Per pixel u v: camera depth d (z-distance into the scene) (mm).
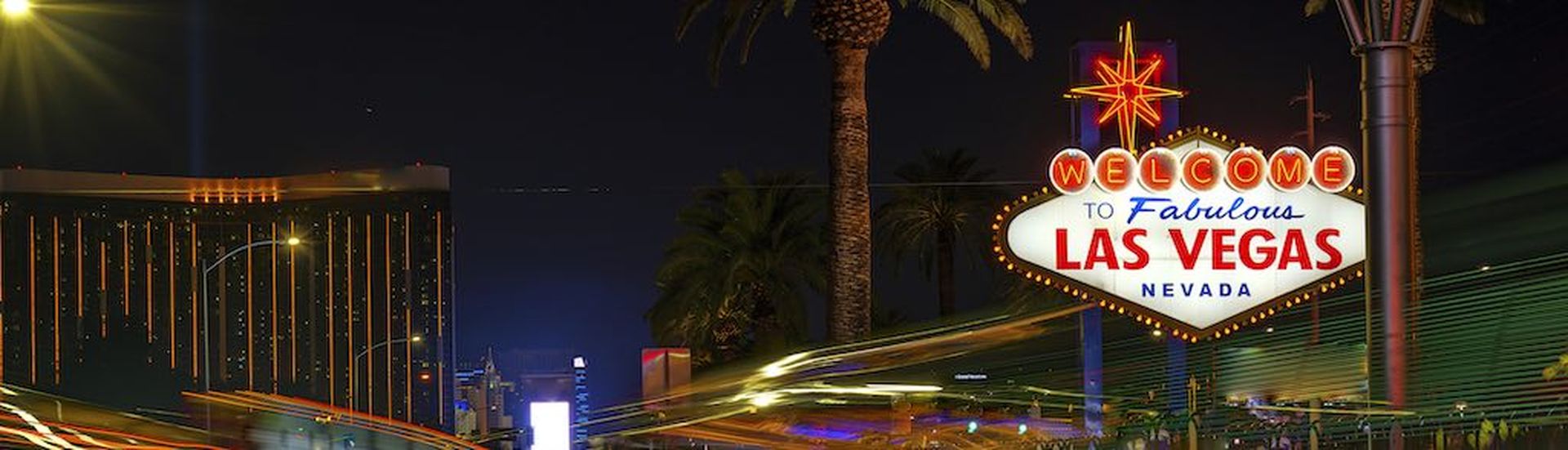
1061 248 33062
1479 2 36531
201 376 56344
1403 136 14039
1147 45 34250
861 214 35625
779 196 60500
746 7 36281
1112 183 33094
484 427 102938
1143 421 31266
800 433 42188
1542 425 16141
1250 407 28734
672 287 61875
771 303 60344
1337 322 28953
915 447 37625
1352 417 21125
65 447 36156
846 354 48656
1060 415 46719
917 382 52031
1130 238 33062
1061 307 50969
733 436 41188
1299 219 33031
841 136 35438
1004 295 58969
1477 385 16203
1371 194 14102
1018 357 51031
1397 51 14047
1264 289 33000
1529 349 16250
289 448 47156
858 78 35531
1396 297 14070
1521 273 16609
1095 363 38281
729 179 60281
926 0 35781
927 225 61250
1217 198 33125
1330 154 33094
